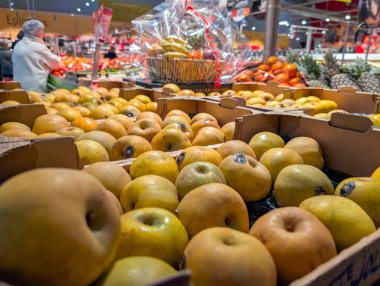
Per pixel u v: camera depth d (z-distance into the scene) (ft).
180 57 9.10
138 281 1.81
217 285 1.91
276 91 9.05
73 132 4.75
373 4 13.15
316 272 1.92
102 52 24.41
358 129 4.24
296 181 3.39
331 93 8.03
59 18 33.47
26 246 1.54
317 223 2.43
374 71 11.16
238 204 2.70
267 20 13.48
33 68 11.85
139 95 7.71
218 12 11.46
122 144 4.32
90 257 1.67
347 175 4.40
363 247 2.19
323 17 29.71
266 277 1.96
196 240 2.16
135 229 2.28
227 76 11.75
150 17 10.80
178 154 4.08
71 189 1.68
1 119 4.87
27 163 2.90
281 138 4.85
